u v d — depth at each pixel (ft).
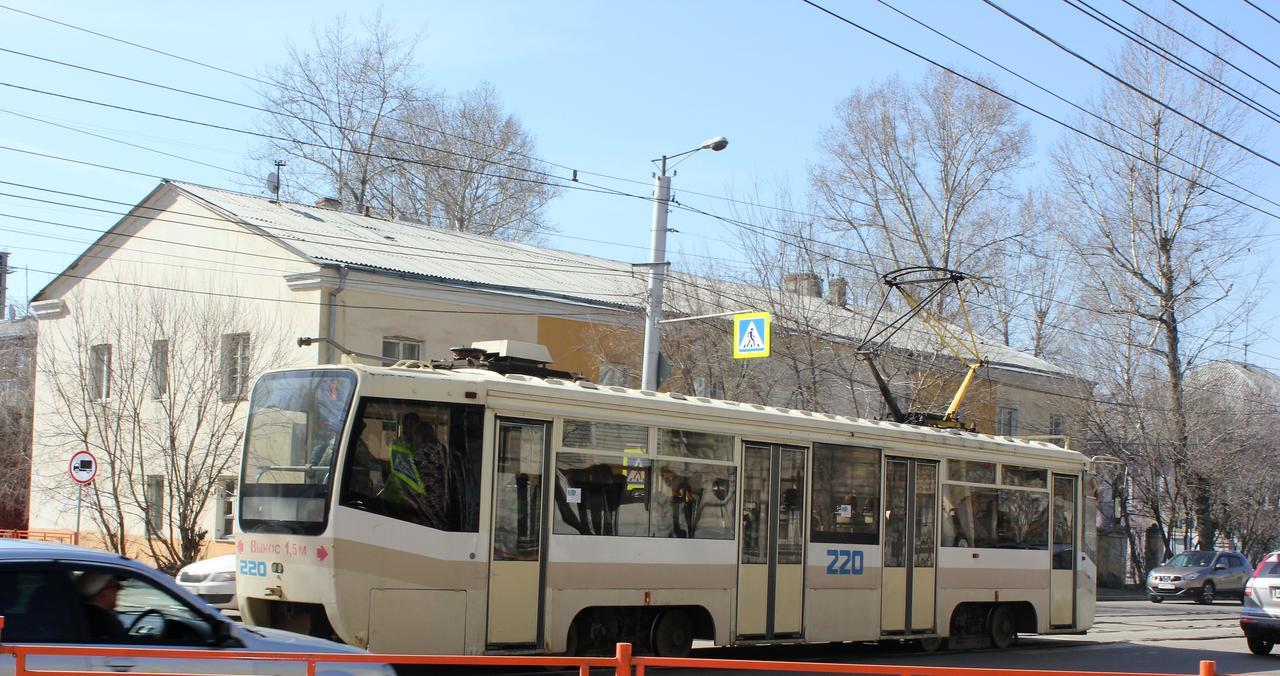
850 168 138.41
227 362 85.40
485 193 154.61
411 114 147.13
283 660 19.83
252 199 98.63
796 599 45.83
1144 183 127.44
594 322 96.32
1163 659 53.83
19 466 111.96
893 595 49.52
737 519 44.09
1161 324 128.88
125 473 88.28
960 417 112.06
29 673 17.83
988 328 142.20
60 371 89.56
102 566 20.76
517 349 43.52
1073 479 59.21
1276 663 54.39
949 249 134.41
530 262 104.94
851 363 103.55
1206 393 136.56
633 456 41.27
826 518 47.26
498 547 37.37
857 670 20.84
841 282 109.81
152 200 94.79
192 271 90.79
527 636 37.83
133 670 20.16
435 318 86.89
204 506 79.20
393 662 19.51
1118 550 136.26
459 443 37.04
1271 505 139.13
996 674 21.66
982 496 54.24
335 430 35.50
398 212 148.46
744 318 70.85
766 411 46.01
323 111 142.10
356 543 34.71
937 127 136.98
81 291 98.73
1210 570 112.88
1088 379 131.44
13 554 19.98
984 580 53.52
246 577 36.73
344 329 81.92
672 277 97.04
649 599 41.01
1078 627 58.13
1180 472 127.24
